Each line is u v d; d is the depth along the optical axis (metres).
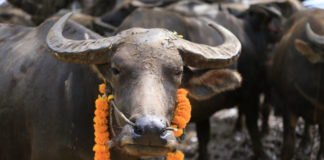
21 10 8.55
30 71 3.40
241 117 6.65
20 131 3.36
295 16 5.65
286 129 5.14
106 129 2.83
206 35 5.11
